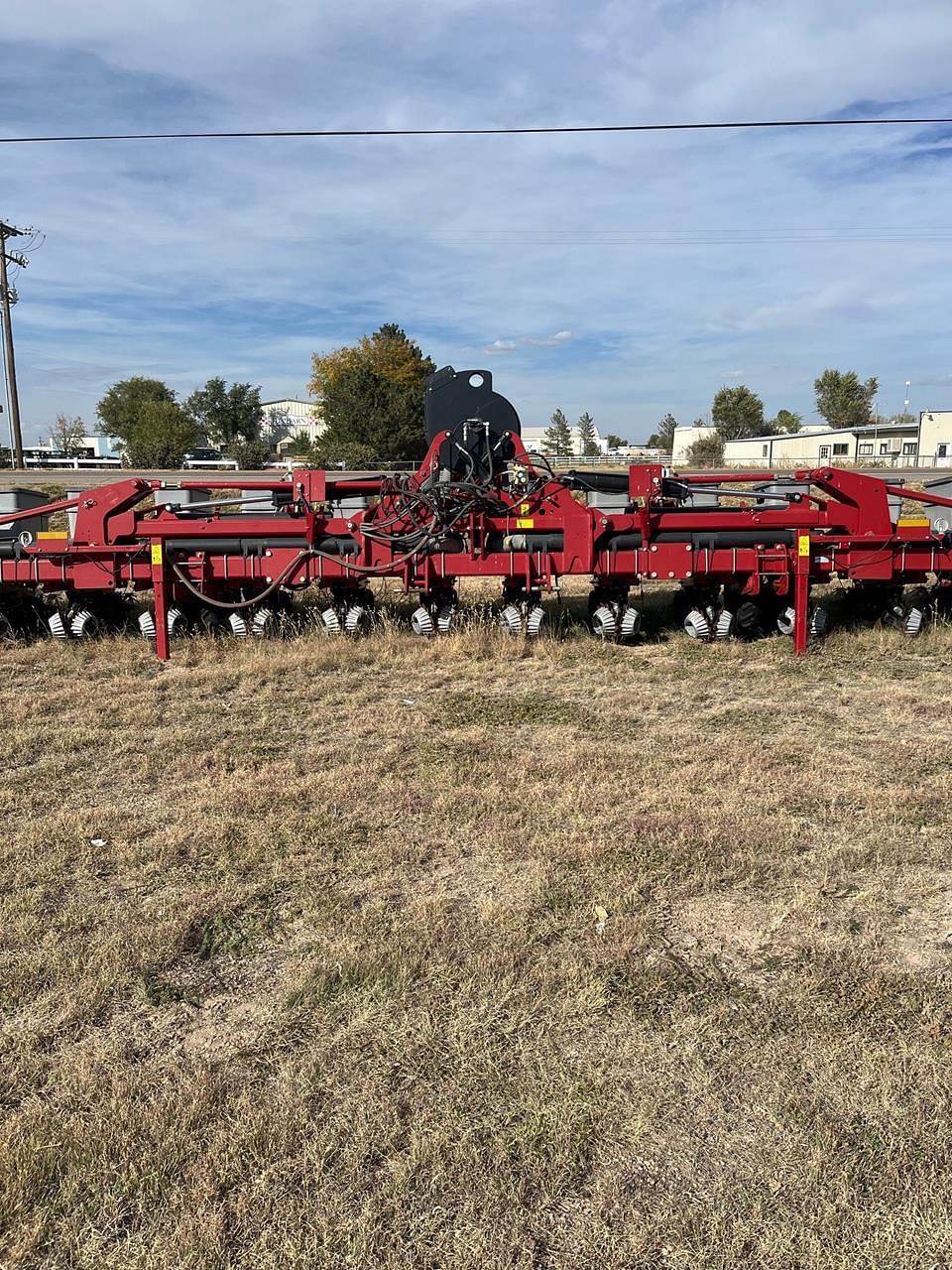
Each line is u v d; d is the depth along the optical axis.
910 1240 2.28
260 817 4.79
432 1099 2.75
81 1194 2.45
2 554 9.17
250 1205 2.40
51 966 3.43
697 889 3.95
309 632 9.23
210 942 3.62
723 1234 2.30
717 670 8.05
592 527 8.72
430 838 4.49
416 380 72.06
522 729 6.37
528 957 3.43
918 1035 3.00
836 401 98.06
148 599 11.29
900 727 6.31
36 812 4.93
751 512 8.80
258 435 89.12
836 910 3.79
